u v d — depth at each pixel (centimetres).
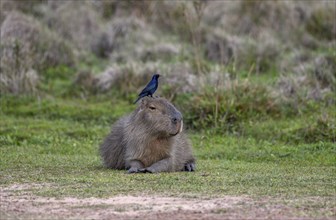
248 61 3791
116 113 3266
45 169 2208
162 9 4562
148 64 3678
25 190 1812
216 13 4466
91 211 1552
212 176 2034
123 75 3600
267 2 4412
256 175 2062
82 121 3206
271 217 1477
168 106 2116
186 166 2209
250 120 3025
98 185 1872
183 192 1764
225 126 2984
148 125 2116
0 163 2338
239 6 4447
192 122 3048
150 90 2134
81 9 4428
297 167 2291
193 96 3178
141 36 4269
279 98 3167
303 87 3291
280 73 3528
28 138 2886
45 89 3644
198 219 1463
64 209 1576
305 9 4459
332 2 4466
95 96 3562
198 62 3416
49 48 3941
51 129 3017
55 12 4384
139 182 1914
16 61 3609
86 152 2672
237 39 4044
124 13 4634
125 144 2178
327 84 3431
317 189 1800
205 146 2770
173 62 3712
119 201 1658
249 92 3123
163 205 1606
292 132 2852
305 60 3841
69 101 3506
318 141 2764
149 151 2136
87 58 4153
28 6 4412
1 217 1501
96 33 4347
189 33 3962
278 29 4325
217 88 3109
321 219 1462
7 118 3231
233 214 1506
